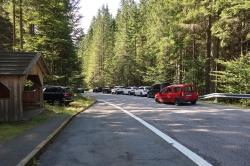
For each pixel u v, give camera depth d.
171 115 25.23
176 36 55.97
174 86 37.19
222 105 34.41
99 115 27.48
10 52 23.25
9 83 21.83
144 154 12.13
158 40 64.00
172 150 12.66
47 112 28.09
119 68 102.50
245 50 48.31
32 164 11.01
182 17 50.22
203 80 53.78
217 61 42.38
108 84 116.25
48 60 49.38
